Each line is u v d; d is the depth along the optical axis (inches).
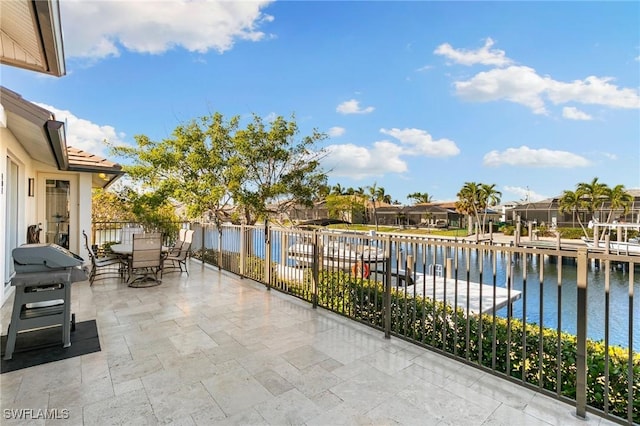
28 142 212.5
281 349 134.5
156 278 265.4
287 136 499.5
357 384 107.8
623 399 96.4
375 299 159.3
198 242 371.9
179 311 184.2
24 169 244.8
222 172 476.4
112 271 297.4
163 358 125.3
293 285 214.1
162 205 447.2
